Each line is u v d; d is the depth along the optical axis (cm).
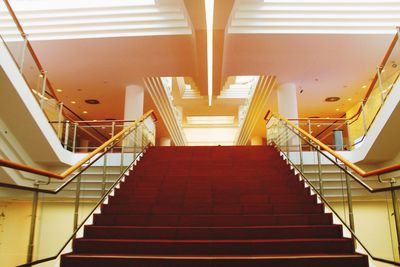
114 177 546
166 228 384
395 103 542
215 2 617
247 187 535
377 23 785
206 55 855
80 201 395
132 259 320
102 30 792
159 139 1827
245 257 322
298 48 856
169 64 940
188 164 666
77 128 837
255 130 1759
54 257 328
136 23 791
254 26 776
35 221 308
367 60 927
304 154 570
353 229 367
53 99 690
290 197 484
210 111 1786
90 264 322
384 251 316
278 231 381
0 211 280
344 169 391
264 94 1244
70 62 929
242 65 955
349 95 1230
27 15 810
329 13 783
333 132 841
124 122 870
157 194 506
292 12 782
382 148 645
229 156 737
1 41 502
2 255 272
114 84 1095
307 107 1392
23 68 567
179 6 768
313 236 381
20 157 661
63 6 801
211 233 380
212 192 510
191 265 315
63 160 729
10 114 580
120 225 416
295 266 316
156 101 1283
